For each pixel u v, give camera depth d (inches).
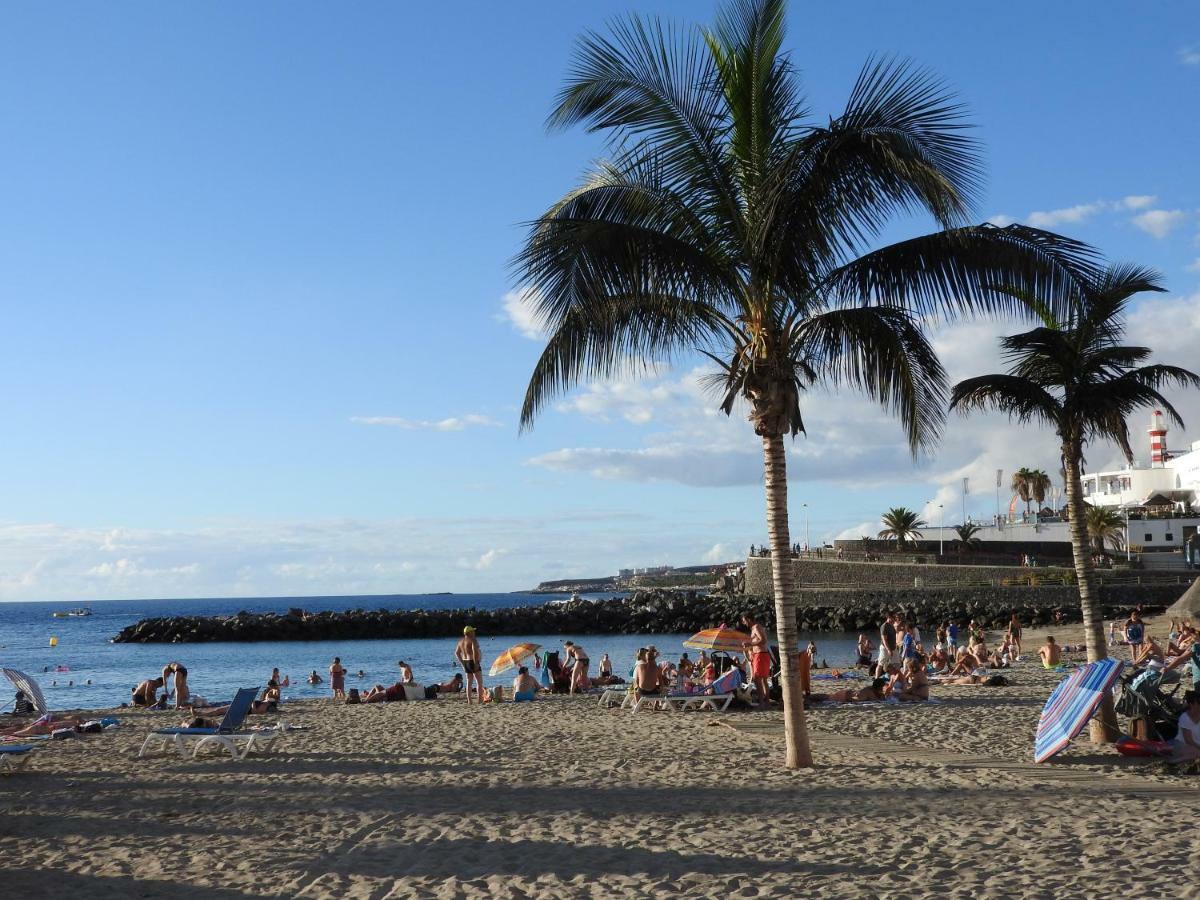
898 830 338.6
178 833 370.3
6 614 7514.8
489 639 3038.9
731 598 3213.6
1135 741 484.1
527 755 550.9
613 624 3161.9
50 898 289.7
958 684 938.1
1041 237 447.8
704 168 468.8
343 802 421.7
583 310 479.5
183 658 2471.7
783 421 477.7
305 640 3243.1
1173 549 3166.8
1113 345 546.3
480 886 290.5
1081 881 270.4
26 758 539.2
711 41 471.2
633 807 394.3
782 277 472.7
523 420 502.6
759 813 374.6
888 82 430.0
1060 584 2650.1
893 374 490.6
